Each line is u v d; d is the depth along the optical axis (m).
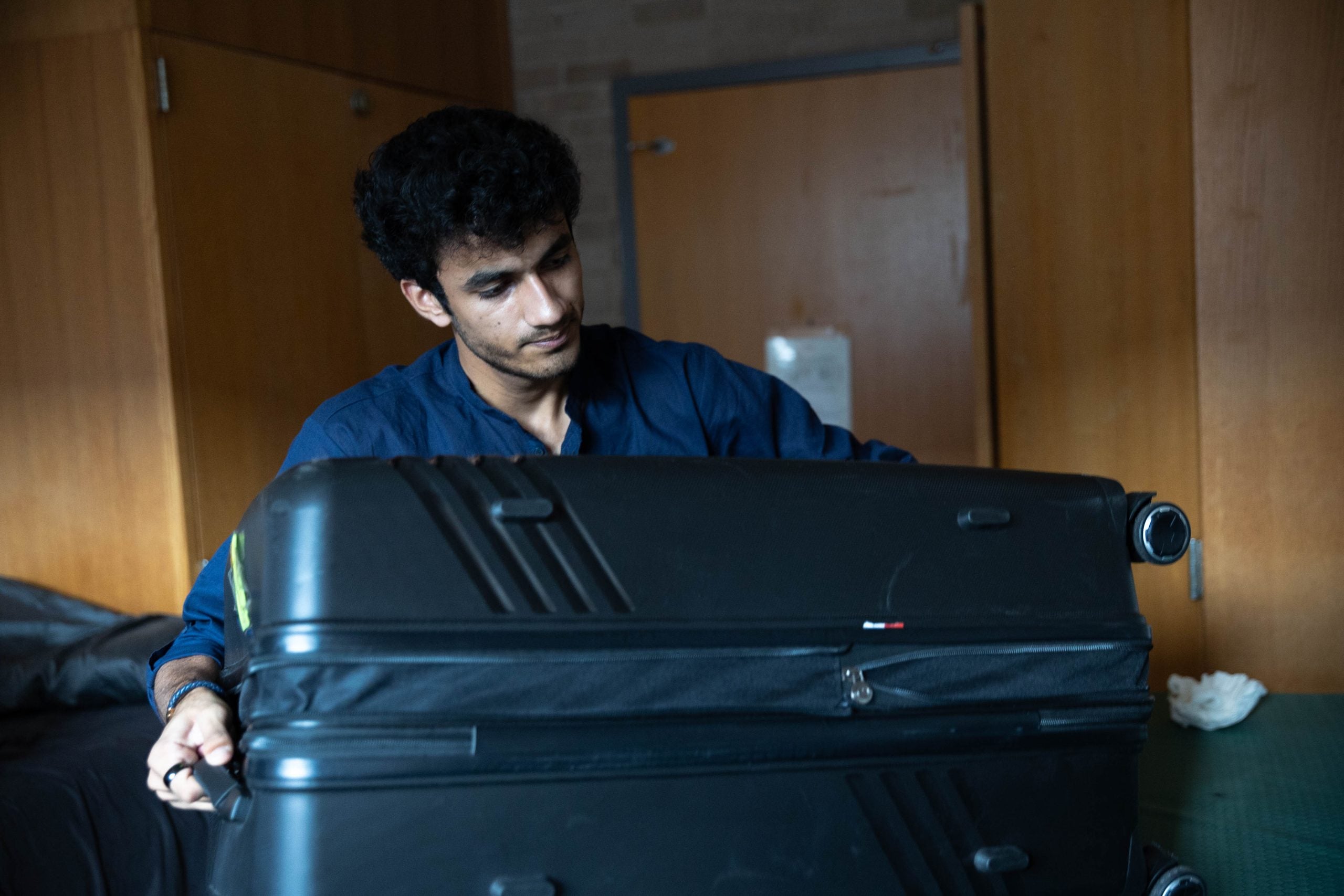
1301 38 2.20
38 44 2.38
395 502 0.82
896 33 3.52
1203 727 1.91
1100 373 2.52
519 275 1.06
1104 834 0.96
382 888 0.79
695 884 0.85
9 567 2.49
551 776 0.81
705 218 3.66
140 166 2.33
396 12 3.10
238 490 2.52
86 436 2.42
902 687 0.90
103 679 2.07
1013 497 0.98
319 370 2.76
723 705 0.85
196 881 1.89
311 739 0.78
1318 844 1.43
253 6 2.60
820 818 0.88
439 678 0.80
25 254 2.42
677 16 3.65
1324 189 2.21
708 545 0.88
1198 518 2.37
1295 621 2.29
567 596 0.84
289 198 2.69
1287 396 2.26
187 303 2.41
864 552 0.92
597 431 1.25
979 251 2.65
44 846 1.68
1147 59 2.39
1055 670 0.95
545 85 3.75
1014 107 2.58
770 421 1.33
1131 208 2.45
